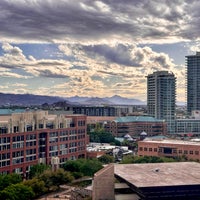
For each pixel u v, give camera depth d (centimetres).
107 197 14288
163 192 13025
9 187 17438
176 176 14438
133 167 16188
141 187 12775
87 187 19950
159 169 15712
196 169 15875
